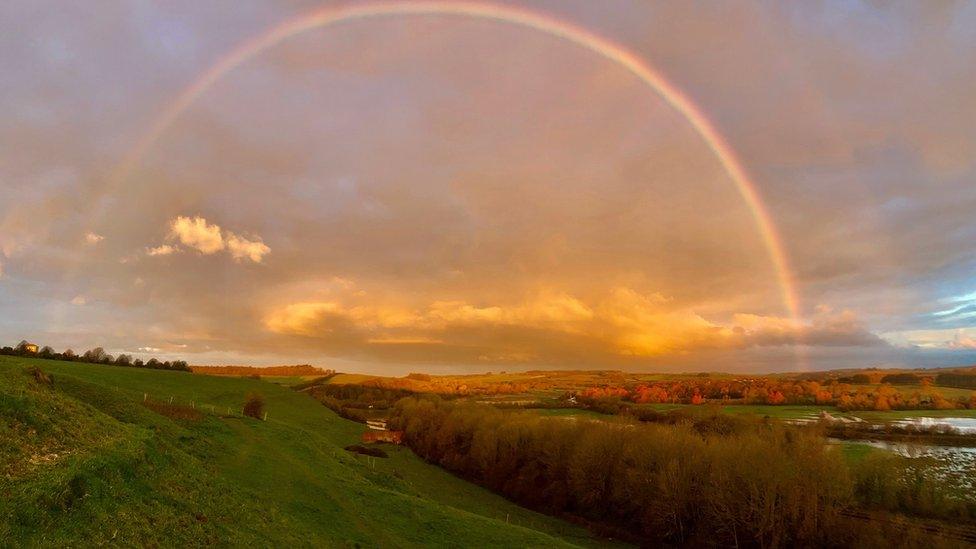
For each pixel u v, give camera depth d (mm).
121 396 51594
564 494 92688
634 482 82250
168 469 32031
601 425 95250
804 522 67688
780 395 157500
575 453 91625
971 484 71688
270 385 145000
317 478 53781
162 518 25250
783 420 116875
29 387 30938
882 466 74312
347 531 42281
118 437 30750
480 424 114188
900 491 71188
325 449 75312
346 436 116938
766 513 68938
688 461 78562
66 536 18766
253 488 42719
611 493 87875
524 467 101500
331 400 184000
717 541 74062
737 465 72688
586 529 83125
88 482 22938
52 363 96812
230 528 29578
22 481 20422
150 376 108875
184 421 57688
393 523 48250
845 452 84500
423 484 90000
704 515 76438
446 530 49906
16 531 17484
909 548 60688
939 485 70812
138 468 28422
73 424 28734
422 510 54031
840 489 68188
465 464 113438
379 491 56969
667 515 76938
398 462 104188
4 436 23375
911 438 97250
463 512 58312
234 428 64500
